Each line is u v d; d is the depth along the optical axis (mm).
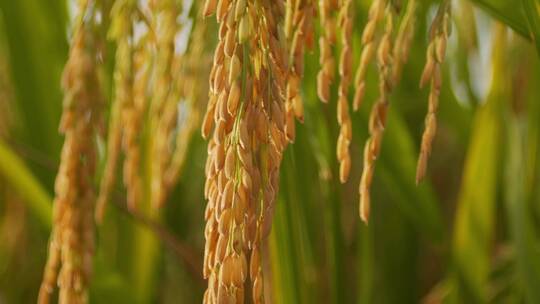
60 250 563
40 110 731
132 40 556
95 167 548
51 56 733
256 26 441
